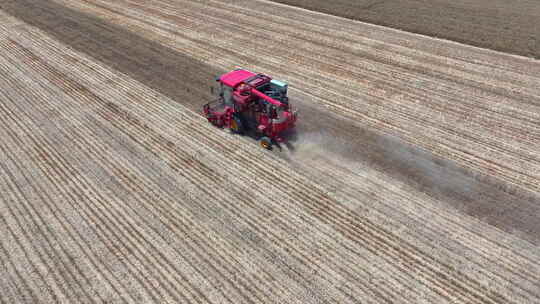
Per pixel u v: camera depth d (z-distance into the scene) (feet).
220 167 47.52
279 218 40.06
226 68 72.69
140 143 52.26
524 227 38.29
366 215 40.22
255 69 72.02
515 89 63.67
